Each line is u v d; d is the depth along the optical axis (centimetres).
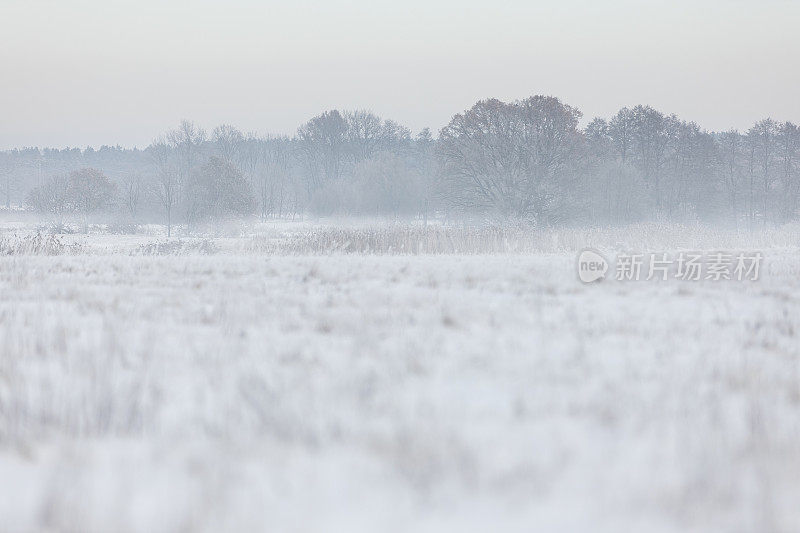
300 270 4969
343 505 1079
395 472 1188
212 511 1034
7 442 1359
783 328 2725
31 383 1800
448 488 1134
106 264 5569
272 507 1069
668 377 1862
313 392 1673
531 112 15975
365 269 5000
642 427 1429
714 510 1073
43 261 5919
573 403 1578
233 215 17650
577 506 1082
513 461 1241
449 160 16612
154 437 1396
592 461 1258
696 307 3319
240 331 2522
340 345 2303
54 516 1016
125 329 2567
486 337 2444
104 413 1495
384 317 2800
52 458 1295
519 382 1808
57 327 2520
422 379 1839
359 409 1541
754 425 1448
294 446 1325
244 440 1351
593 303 3409
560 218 15800
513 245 8319
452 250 8031
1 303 3359
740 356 2181
